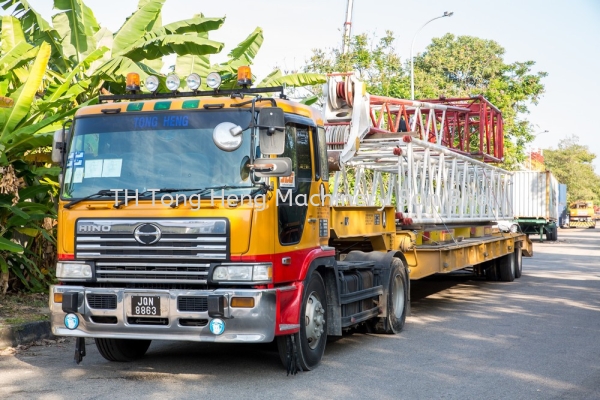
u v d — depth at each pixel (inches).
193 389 270.8
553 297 568.7
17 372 298.5
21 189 452.4
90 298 276.2
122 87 575.8
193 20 594.6
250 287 268.8
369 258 402.9
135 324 272.1
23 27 590.2
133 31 594.9
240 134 272.2
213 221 267.1
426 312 485.4
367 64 1114.1
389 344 367.9
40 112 456.1
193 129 278.8
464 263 551.5
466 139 672.4
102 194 279.3
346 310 348.8
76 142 289.7
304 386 275.9
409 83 1253.1
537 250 1245.7
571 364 318.3
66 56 584.4
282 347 293.9
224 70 626.5
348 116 459.2
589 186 4694.9
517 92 1571.1
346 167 531.5
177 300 266.4
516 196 1539.1
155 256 270.4
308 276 296.2
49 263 496.7
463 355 338.0
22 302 440.8
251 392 266.4
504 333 399.2
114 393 263.7
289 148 290.4
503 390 271.3
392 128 553.9
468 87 1940.2
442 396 262.2
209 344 369.7
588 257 1057.5
